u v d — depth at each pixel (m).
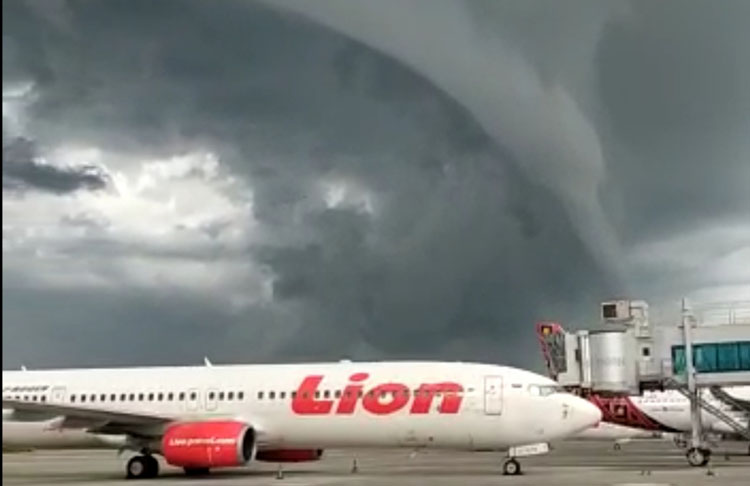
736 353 36.56
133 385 35.94
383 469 38.78
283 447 34.44
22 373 38.09
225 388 34.69
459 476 31.77
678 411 55.75
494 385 32.28
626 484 26.16
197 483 29.80
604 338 38.00
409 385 32.94
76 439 37.31
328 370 34.47
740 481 27.34
